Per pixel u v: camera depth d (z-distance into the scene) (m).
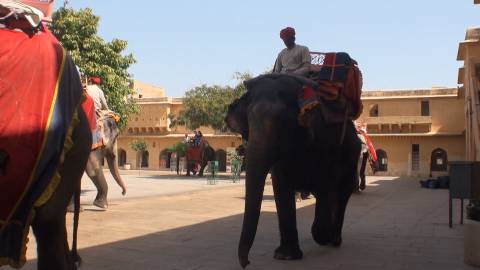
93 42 16.12
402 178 33.47
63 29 15.91
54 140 2.50
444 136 44.00
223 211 10.07
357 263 5.41
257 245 6.38
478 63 20.45
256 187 4.55
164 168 52.25
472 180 7.71
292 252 5.54
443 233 7.40
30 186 2.46
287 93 5.07
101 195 9.93
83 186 16.59
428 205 11.74
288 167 5.36
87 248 6.01
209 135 49.94
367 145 16.27
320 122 5.36
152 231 7.36
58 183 2.59
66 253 2.96
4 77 2.41
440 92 44.34
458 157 43.62
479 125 18.61
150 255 5.66
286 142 4.93
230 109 5.40
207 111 32.72
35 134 2.44
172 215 9.30
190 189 16.62
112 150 10.06
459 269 5.16
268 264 5.31
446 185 19.20
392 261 5.52
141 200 12.41
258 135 4.74
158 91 58.72
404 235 7.23
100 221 8.33
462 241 6.73
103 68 16.14
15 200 2.44
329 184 5.69
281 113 4.86
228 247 6.17
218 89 33.00
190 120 33.28
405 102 45.44
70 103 2.68
